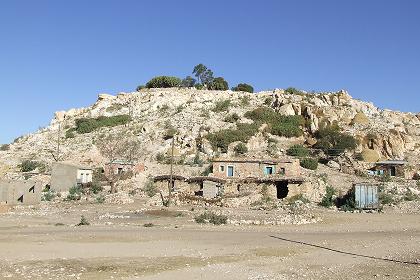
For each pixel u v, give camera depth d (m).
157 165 100.69
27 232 41.34
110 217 58.28
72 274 24.47
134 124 134.62
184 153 109.69
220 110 137.25
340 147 108.00
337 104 134.00
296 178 81.38
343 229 51.44
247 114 129.25
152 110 146.00
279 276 25.56
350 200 74.75
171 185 81.88
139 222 53.38
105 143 117.75
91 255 30.22
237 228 50.03
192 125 124.31
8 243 34.16
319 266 28.95
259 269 27.42
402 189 83.50
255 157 99.44
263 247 36.00
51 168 100.44
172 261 28.89
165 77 173.62
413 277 25.88
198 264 28.27
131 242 36.62
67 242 35.53
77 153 115.38
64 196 82.94
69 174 91.12
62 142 128.12
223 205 76.25
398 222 58.81
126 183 90.25
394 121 129.62
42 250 31.52
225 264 28.61
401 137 113.88
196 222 54.28
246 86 166.00
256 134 116.75
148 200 78.88
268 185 82.50
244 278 24.75
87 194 84.38
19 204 71.94
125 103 154.88
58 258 28.77
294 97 137.38
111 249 32.91
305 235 45.06
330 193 81.25
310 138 116.19
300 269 27.81
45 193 84.06
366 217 64.12
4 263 26.66
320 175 89.06
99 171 100.81
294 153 105.38
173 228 48.06
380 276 26.09
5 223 49.34
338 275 26.23
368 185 74.56
